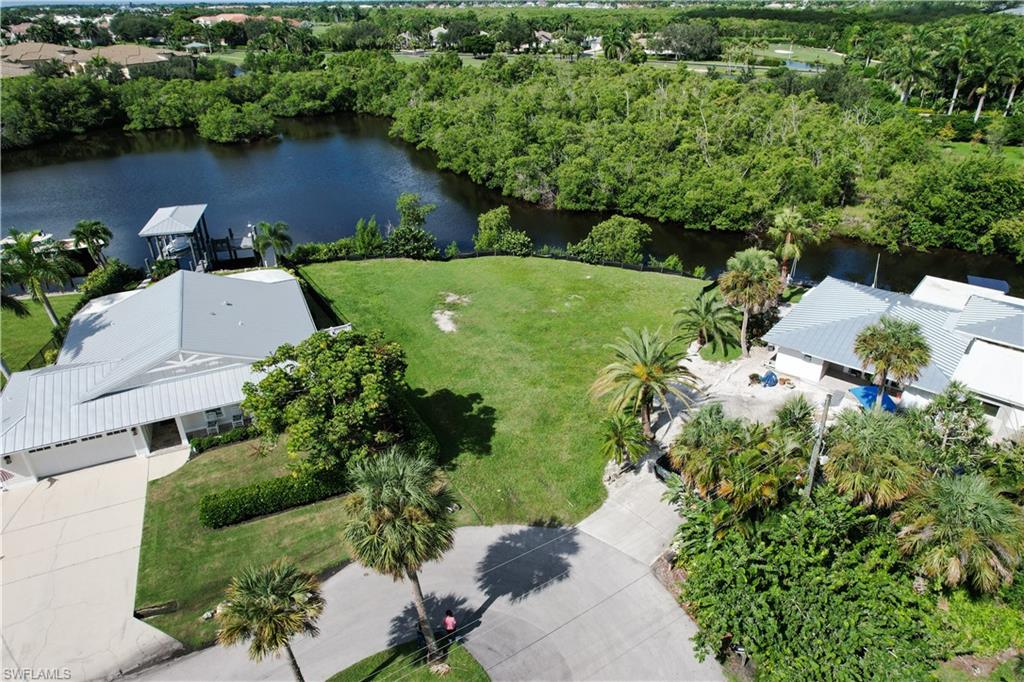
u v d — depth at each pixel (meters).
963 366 38.62
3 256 46.69
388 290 58.25
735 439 27.41
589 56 178.00
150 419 35.03
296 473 29.83
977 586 24.88
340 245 65.81
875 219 76.94
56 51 160.38
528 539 31.25
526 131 96.94
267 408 29.38
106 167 109.00
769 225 77.50
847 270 71.12
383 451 31.81
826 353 40.91
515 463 36.16
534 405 41.12
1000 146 93.56
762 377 42.88
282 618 19.91
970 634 25.19
